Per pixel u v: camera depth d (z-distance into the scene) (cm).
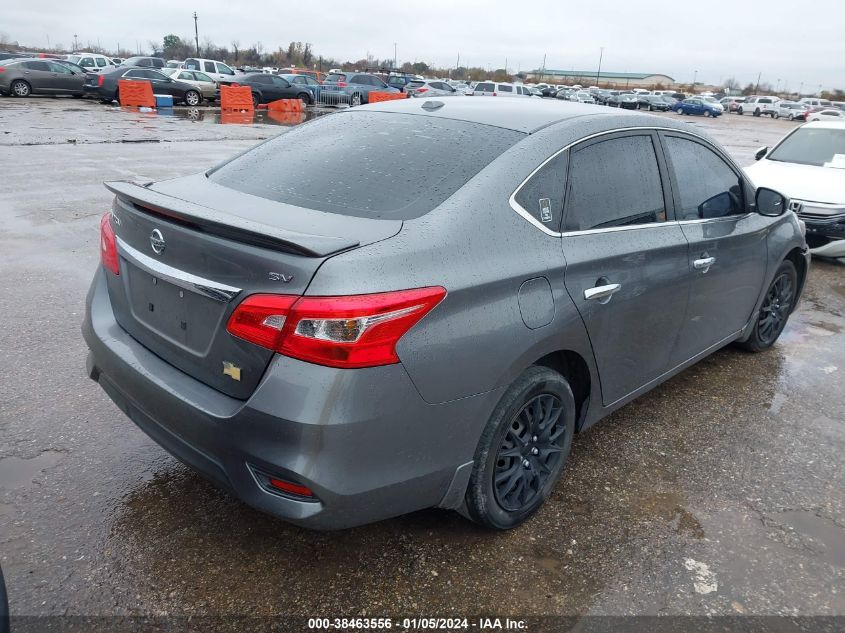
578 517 300
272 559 263
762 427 393
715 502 318
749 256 416
